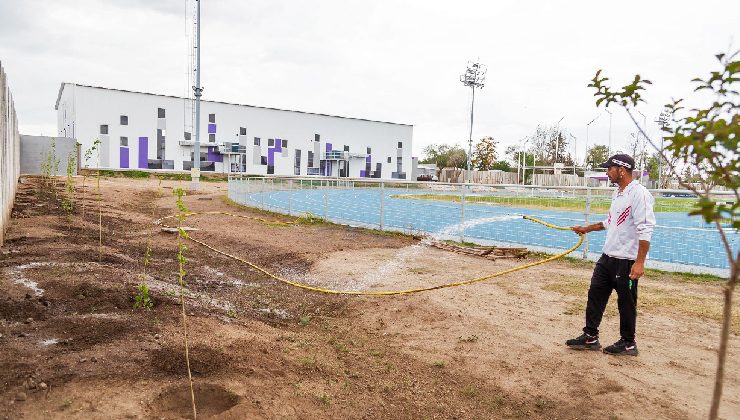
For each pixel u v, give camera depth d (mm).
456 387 4660
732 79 2238
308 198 19625
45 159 32094
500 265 10336
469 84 48688
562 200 12945
